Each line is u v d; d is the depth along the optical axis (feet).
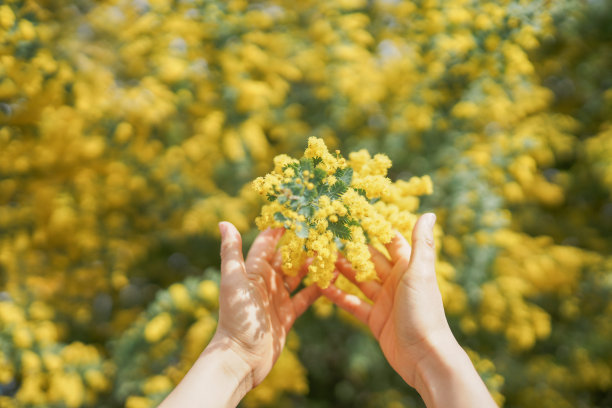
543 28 8.02
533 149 9.38
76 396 7.72
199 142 9.22
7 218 9.61
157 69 8.84
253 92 8.54
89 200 9.59
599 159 10.72
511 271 8.95
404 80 9.65
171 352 7.77
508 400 10.88
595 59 11.34
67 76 8.45
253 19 8.96
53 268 10.03
